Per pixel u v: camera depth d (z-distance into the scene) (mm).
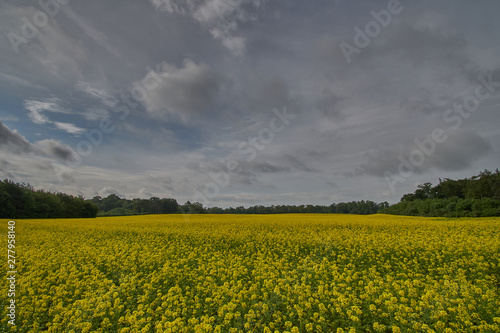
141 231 24531
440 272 11117
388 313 7219
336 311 7703
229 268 11898
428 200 65688
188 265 13133
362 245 15938
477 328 6492
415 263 12352
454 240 16016
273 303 8359
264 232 22562
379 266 12445
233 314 7406
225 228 25969
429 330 6246
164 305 8156
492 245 14211
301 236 19953
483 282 9211
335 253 14836
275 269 11953
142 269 12789
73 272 11266
